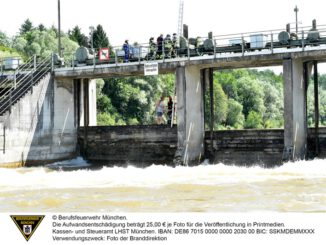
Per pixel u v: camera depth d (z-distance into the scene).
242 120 92.69
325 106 112.88
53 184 19.36
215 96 85.75
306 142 29.52
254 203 14.46
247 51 28.86
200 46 30.05
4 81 33.62
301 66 28.91
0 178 21.61
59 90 33.12
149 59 31.41
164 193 16.62
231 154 30.73
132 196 16.12
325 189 17.00
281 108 111.00
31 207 14.62
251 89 102.12
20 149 29.59
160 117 34.12
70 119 34.09
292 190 16.86
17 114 29.41
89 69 31.81
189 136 30.08
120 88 67.88
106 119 62.50
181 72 29.61
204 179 20.12
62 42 79.62
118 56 31.94
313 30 27.38
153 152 32.06
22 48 86.50
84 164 33.19
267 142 29.44
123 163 33.03
